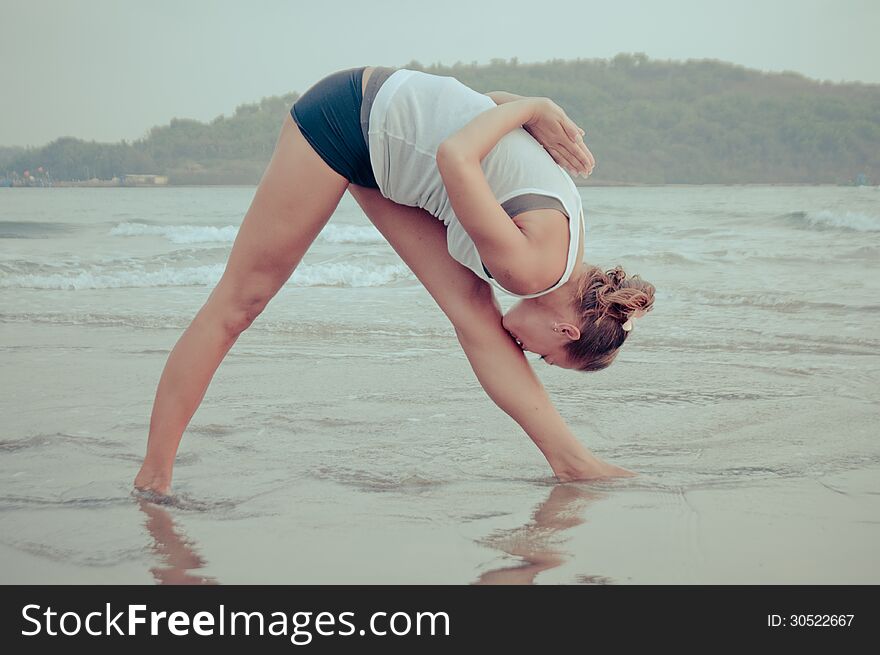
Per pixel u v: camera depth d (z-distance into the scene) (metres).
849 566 1.94
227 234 12.21
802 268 7.67
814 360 4.26
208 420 3.28
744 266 7.87
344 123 2.28
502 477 2.63
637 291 2.37
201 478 2.63
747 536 2.11
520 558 2.00
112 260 8.77
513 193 2.19
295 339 4.95
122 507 2.37
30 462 2.78
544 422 2.53
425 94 2.28
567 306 2.37
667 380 3.88
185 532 2.18
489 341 2.48
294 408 3.45
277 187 2.32
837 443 2.92
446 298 2.47
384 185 2.34
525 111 2.21
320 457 2.84
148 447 2.51
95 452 2.88
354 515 2.30
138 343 4.88
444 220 2.34
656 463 2.74
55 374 4.07
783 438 2.99
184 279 7.54
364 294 6.73
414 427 3.19
